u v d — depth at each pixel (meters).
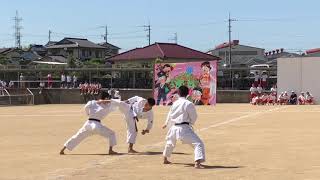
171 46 58.31
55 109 38.00
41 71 54.59
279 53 101.44
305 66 39.94
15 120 27.30
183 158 12.78
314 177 10.02
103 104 13.54
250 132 19.39
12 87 51.59
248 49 103.81
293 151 13.88
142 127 22.08
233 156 13.08
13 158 13.31
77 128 22.28
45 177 10.46
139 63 57.75
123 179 10.09
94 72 52.50
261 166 11.44
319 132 18.92
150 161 12.41
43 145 16.31
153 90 43.25
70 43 96.88
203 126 22.28
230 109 34.56
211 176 10.24
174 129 11.45
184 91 11.44
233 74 47.97
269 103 40.22
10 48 102.38
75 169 11.38
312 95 39.75
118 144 16.14
